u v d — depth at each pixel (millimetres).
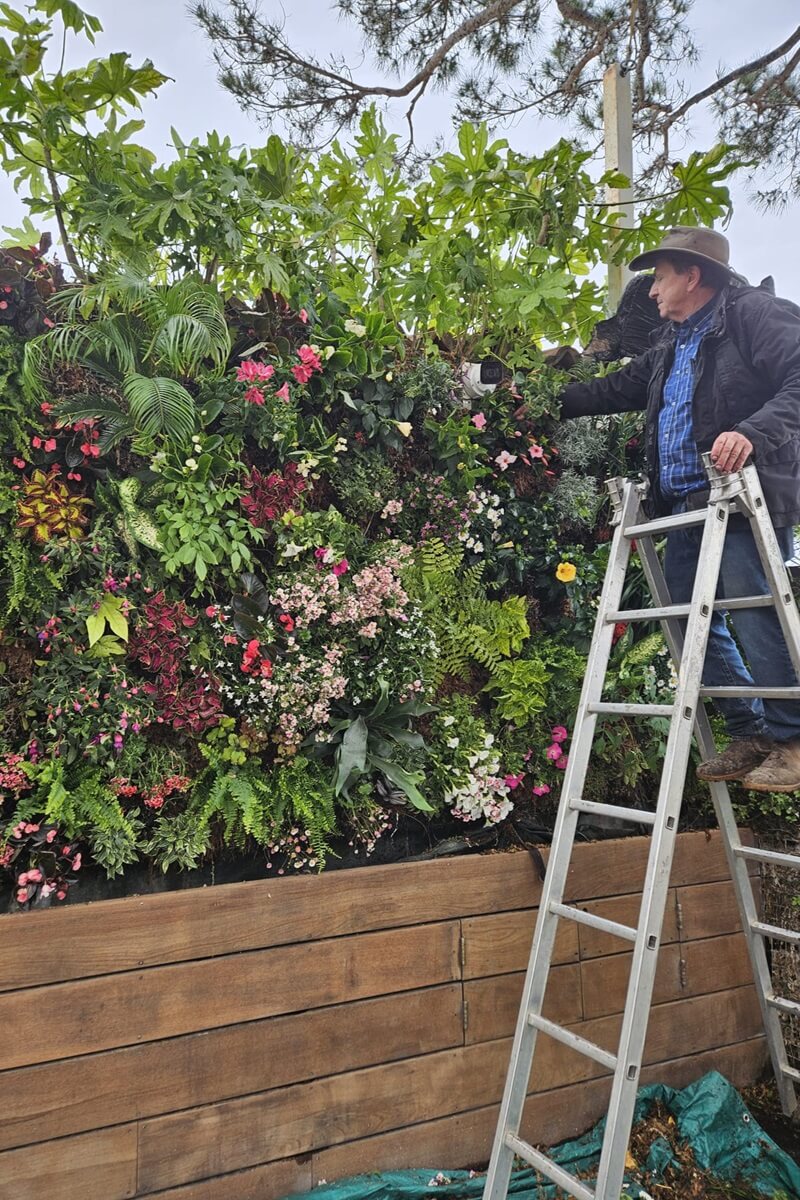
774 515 2188
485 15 7148
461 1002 2434
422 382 2832
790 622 2107
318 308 2818
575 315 3477
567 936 2646
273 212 2707
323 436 2654
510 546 3025
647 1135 2576
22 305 2295
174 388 2316
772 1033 2680
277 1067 2135
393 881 2389
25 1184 1817
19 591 2123
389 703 2605
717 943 2939
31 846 2041
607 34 7289
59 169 2477
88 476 2385
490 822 2695
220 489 2441
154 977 2020
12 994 1861
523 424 3031
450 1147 2348
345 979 2262
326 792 2424
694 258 2459
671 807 1931
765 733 2381
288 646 2434
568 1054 2586
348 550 2648
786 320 2229
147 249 2471
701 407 2377
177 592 2412
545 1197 2295
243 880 2377
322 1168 2164
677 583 2555
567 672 2980
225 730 2398
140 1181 1936
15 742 2152
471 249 2990
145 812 2295
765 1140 2568
